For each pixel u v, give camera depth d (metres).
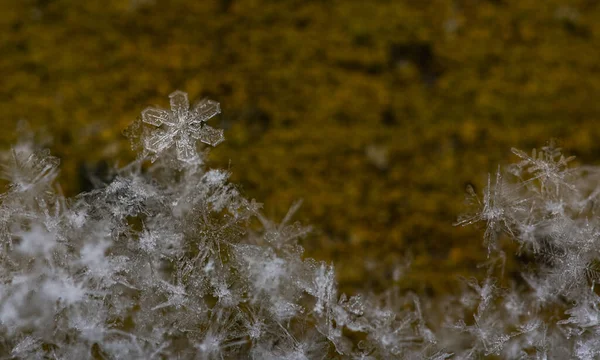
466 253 0.09
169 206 0.09
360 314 0.09
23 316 0.08
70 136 0.09
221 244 0.09
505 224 0.09
